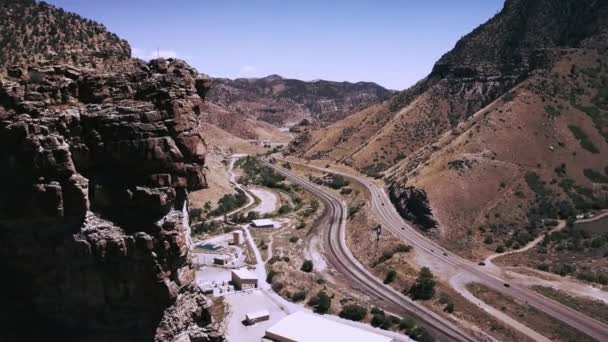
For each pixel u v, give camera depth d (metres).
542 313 103.94
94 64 39.28
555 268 126.69
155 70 37.53
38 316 36.72
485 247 143.38
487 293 114.31
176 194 37.00
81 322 36.78
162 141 35.19
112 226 35.34
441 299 111.62
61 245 35.12
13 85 34.19
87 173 35.16
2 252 35.72
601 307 105.94
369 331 92.06
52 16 56.72
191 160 37.12
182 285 38.41
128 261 35.53
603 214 157.75
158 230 35.59
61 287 36.03
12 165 33.72
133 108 35.06
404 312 108.50
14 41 50.59
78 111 34.78
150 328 36.62
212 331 40.09
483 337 96.69
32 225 34.72
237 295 112.88
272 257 140.75
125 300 36.22
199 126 38.28
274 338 88.50
